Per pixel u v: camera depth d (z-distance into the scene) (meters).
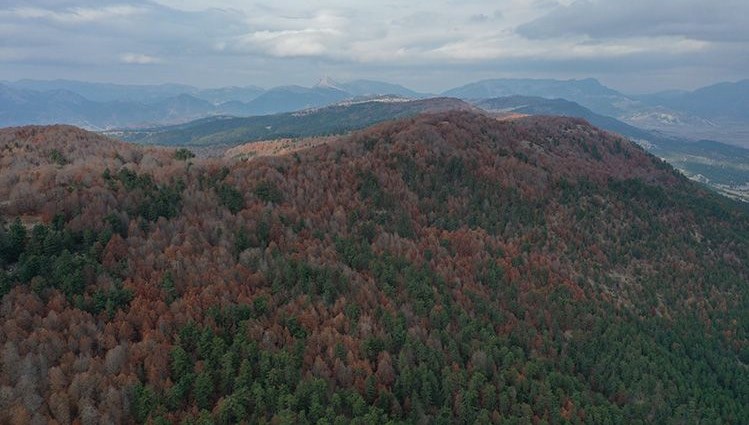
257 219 142.62
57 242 112.62
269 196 155.00
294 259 128.38
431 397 103.44
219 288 112.00
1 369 84.12
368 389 98.12
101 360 90.69
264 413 89.44
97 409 82.00
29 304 97.00
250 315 107.69
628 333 146.88
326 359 103.31
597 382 125.50
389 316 116.56
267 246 135.62
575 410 108.06
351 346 106.56
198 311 104.75
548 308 144.75
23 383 81.19
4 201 128.75
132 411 84.81
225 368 93.06
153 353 93.31
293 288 118.44
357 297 121.50
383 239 150.38
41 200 126.62
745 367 153.00
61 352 90.25
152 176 156.50
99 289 103.12
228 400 87.19
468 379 110.00
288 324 107.69
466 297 135.62
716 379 142.75
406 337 112.88
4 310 94.75
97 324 98.44
